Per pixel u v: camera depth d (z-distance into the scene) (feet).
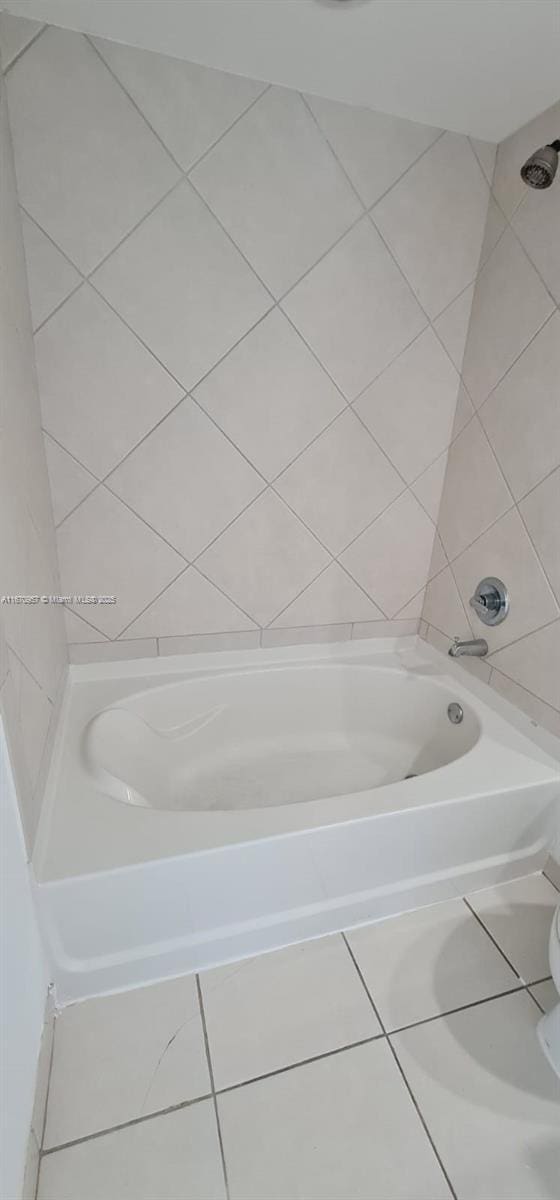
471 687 5.14
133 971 3.43
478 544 5.06
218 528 4.89
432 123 4.17
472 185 4.48
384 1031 3.33
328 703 5.56
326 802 3.67
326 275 4.37
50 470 4.27
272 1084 3.05
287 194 4.07
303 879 3.59
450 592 5.50
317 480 5.03
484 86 3.72
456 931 3.98
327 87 3.79
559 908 3.25
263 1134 2.84
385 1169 2.73
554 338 4.05
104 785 3.72
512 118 4.06
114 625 4.93
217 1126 2.86
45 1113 2.87
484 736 4.49
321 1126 2.88
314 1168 2.72
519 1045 3.30
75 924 3.13
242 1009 3.40
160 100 3.61
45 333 3.91
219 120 3.76
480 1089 3.08
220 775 5.17
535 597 4.42
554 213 3.93
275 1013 3.39
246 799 4.97
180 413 4.42
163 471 4.55
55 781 3.67
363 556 5.50
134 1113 2.89
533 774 4.07
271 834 3.35
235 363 4.41
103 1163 2.70
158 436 4.43
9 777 2.60
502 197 4.42
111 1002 3.40
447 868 4.10
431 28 3.21
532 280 4.19
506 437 4.60
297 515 5.10
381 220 4.34
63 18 3.25
